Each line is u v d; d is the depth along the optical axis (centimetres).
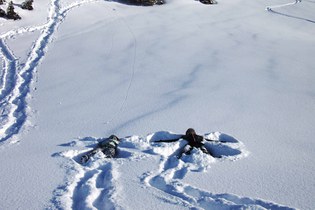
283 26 1911
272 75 1141
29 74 1184
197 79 1095
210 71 1164
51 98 981
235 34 1661
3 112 897
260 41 1564
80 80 1109
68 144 684
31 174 557
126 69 1195
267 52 1404
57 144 690
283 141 696
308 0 2688
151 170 560
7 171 570
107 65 1238
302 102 927
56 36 1588
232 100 928
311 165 591
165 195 478
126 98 962
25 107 921
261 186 516
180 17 1916
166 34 1599
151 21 1814
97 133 750
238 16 2031
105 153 627
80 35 1588
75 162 597
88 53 1366
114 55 1338
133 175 542
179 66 1220
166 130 750
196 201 466
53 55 1361
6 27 1680
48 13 1917
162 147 644
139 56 1322
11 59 1339
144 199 469
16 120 850
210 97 947
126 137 693
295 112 860
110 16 1888
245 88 1017
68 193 496
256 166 580
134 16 1905
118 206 450
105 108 897
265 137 715
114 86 1052
